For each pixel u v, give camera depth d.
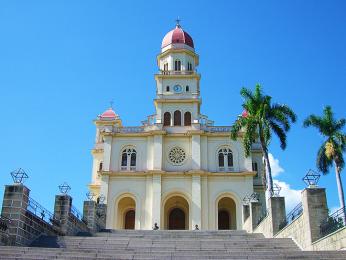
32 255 16.41
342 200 39.38
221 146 50.22
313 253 17.00
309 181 21.08
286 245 22.03
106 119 61.25
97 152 58.22
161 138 49.94
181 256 17.11
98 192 54.59
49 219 24.23
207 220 46.41
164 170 48.84
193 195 47.00
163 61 57.75
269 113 36.62
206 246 20.95
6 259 15.60
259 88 37.75
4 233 18.97
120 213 50.47
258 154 55.06
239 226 46.09
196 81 54.38
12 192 20.23
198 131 49.97
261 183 52.84
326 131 41.72
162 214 46.78
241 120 37.47
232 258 16.88
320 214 20.36
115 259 16.25
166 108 52.78
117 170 49.19
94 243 21.64
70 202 26.86
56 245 21.12
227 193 47.69
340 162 40.47
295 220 22.64
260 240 22.72
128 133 50.56
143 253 18.30
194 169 48.03
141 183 48.25
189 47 57.94
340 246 17.27
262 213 33.16
